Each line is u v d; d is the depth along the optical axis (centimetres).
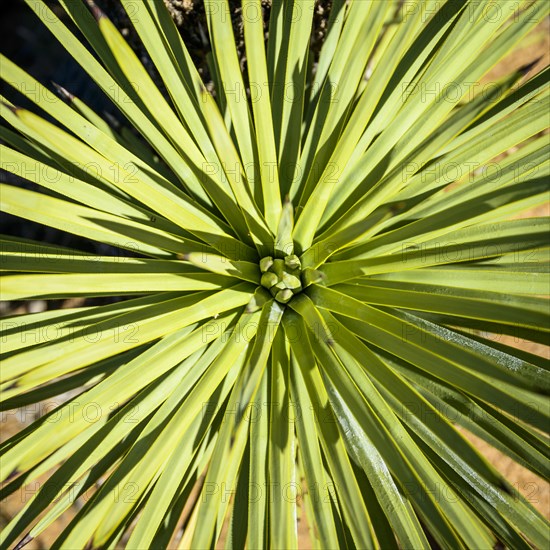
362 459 84
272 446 81
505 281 83
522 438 85
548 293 81
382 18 78
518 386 73
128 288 81
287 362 86
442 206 89
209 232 86
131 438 92
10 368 79
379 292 85
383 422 83
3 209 84
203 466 94
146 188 81
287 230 84
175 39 91
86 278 79
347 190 90
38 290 77
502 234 85
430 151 81
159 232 88
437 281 86
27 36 159
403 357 81
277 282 84
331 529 79
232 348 82
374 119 90
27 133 91
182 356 83
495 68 137
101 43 93
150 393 87
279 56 94
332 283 87
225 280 88
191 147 86
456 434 78
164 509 83
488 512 86
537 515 82
